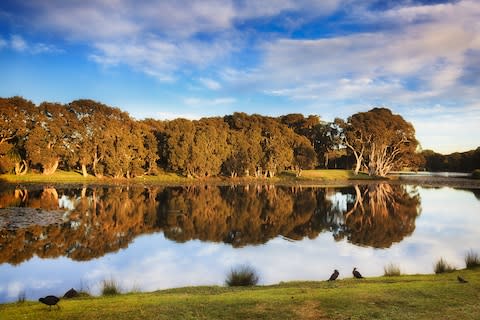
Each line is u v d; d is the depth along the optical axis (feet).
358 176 331.36
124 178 260.21
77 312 32.32
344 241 83.56
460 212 129.39
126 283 53.16
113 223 101.65
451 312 31.42
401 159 368.68
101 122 253.44
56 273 57.93
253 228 99.30
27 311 33.01
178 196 169.68
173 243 80.28
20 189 178.19
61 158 258.98
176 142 270.26
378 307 32.86
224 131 292.81
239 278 49.06
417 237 88.43
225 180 277.03
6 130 223.71
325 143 372.58
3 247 73.51
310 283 46.34
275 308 32.81
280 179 295.69
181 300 35.91
